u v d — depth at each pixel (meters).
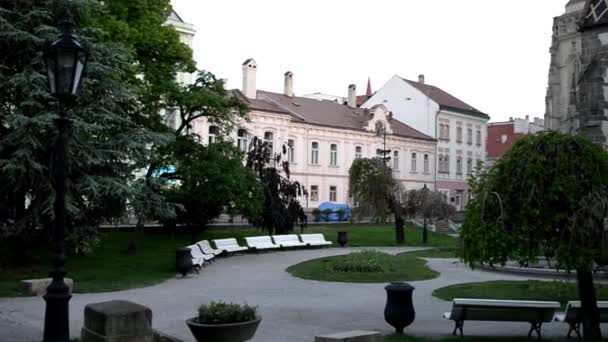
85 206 21.14
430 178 69.69
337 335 9.45
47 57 9.45
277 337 11.45
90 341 9.43
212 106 29.64
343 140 59.88
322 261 24.75
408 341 11.04
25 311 13.73
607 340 11.52
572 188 9.70
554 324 13.12
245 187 30.16
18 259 21.27
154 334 9.86
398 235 38.81
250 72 54.41
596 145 10.33
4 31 19.47
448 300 16.25
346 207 53.94
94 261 23.91
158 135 22.91
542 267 21.80
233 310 9.54
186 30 48.62
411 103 71.50
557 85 38.06
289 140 54.84
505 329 12.56
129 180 22.17
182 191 30.78
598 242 9.78
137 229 27.41
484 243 10.02
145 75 28.05
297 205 36.12
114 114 21.14
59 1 20.03
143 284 18.81
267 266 24.58
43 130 18.67
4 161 18.22
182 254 21.09
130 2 27.14
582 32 19.03
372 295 17.17
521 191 10.01
